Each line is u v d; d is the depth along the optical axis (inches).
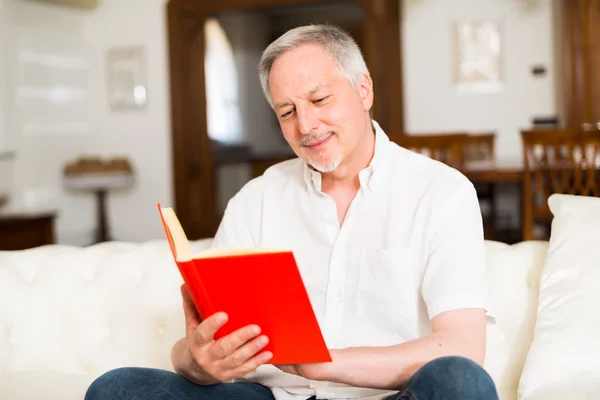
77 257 78.7
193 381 54.1
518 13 242.2
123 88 263.3
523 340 61.9
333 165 56.8
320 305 59.1
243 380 61.2
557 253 61.1
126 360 71.2
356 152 58.2
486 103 246.7
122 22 261.9
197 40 253.6
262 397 57.7
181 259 42.9
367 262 56.8
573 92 222.1
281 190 63.3
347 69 56.2
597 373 54.2
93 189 263.9
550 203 65.9
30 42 241.0
